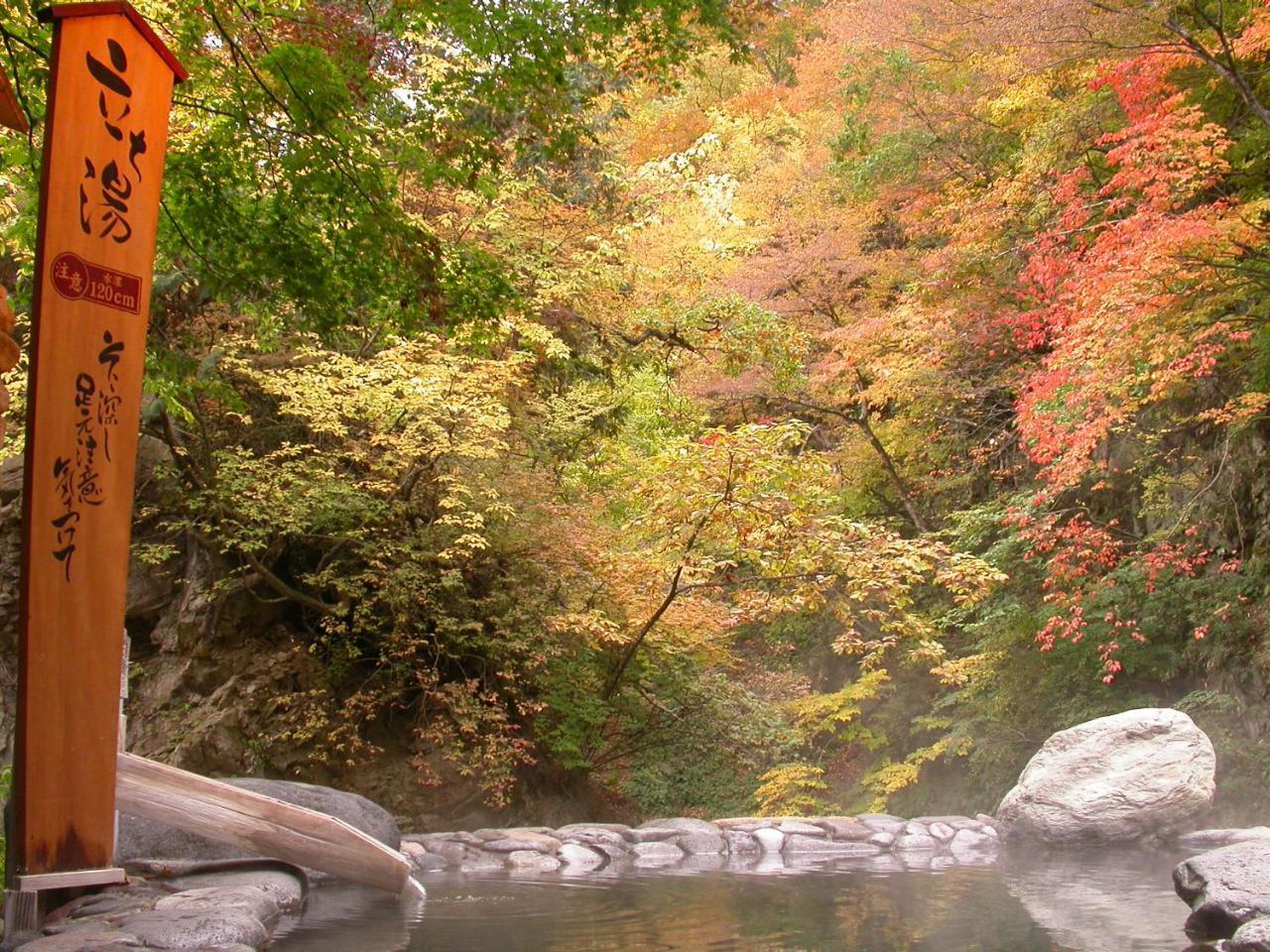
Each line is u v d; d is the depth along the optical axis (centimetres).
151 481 1256
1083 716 1249
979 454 1570
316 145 664
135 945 419
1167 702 1220
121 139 455
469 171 730
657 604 1243
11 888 434
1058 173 1238
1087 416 1021
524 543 1216
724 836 834
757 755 1428
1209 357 921
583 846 786
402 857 611
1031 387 1194
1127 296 892
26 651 432
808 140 2017
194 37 660
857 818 905
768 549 1052
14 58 645
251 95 679
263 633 1243
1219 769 1080
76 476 441
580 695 1278
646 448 1711
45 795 437
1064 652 1249
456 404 1091
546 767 1352
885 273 1708
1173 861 753
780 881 676
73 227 439
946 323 1413
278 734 1152
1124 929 508
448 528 1202
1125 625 1189
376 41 718
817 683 1723
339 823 602
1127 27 991
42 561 434
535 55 638
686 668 1385
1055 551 1305
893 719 1568
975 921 532
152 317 955
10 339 429
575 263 1405
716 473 1020
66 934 428
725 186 1677
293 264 721
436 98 688
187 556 1253
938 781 1495
